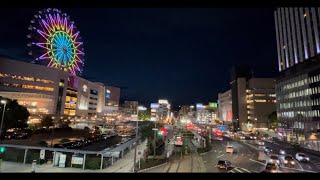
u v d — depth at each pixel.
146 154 45.06
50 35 123.25
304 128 80.00
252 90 147.25
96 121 119.38
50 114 107.69
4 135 60.69
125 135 93.69
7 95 102.75
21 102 105.25
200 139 79.69
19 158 34.19
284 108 95.88
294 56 95.31
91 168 32.47
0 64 102.75
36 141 61.34
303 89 83.56
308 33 87.62
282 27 105.88
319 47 81.44
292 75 91.38
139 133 68.88
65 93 124.38
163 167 37.28
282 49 104.31
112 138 86.69
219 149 65.31
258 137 105.62
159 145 60.41
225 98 193.12
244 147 70.62
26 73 109.19
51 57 123.38
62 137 78.50
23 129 70.69
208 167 38.00
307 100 80.81
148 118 152.12
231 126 162.12
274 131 117.56
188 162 42.78
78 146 60.72
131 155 47.84
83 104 149.38
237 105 155.00
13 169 29.39
